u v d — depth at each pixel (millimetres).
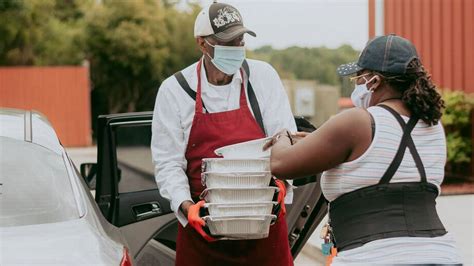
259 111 4082
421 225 2924
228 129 3992
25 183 3656
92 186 5465
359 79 3096
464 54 12758
